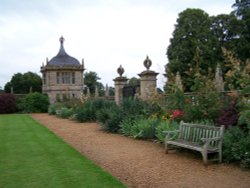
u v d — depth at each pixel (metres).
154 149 8.95
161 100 12.41
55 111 26.42
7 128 15.30
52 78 45.19
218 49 35.53
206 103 9.79
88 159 7.87
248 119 6.53
